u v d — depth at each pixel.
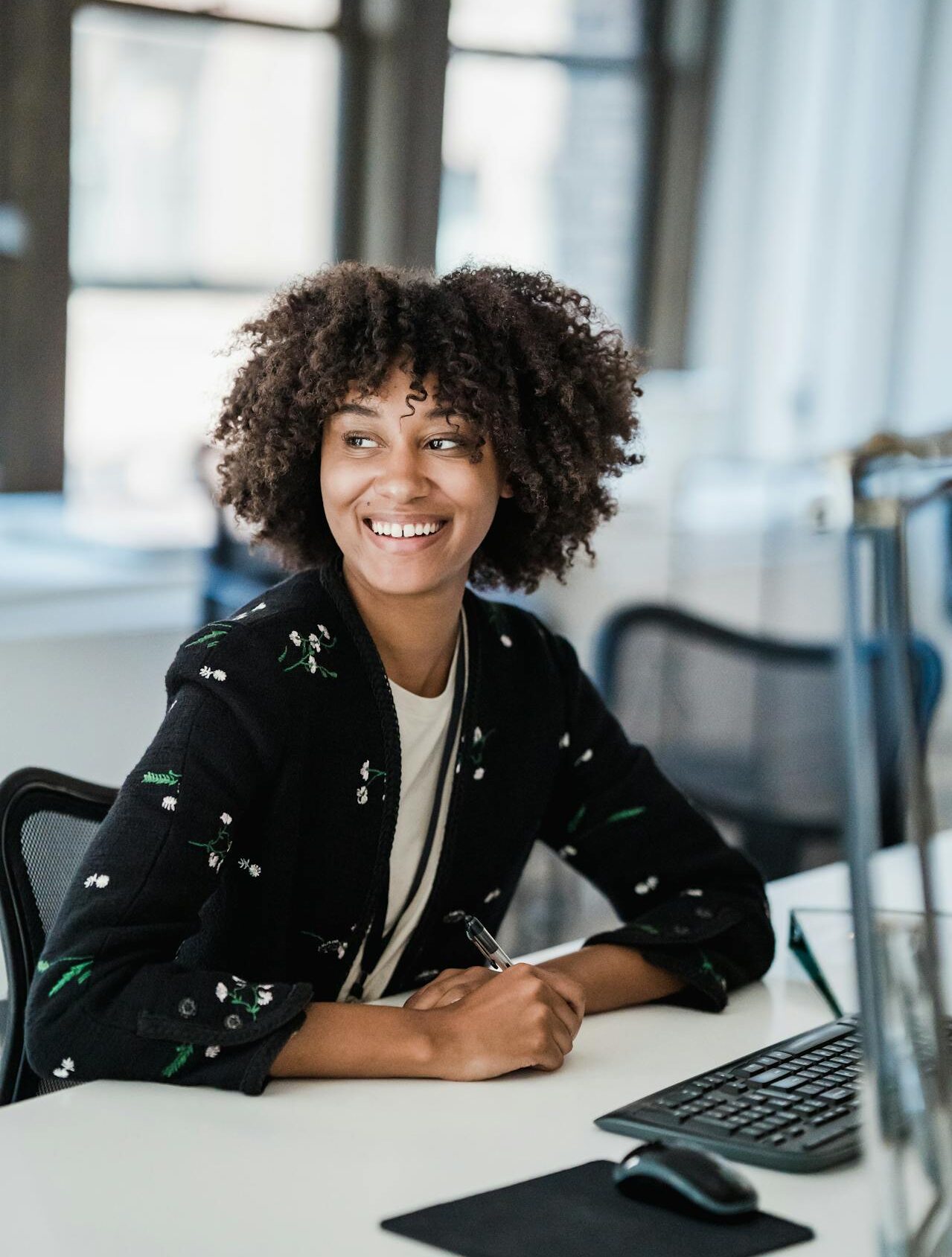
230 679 1.25
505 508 1.52
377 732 1.32
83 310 3.63
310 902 1.33
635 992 1.34
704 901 1.44
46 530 3.60
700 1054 1.25
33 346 3.53
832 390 5.42
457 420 1.30
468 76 4.34
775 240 5.21
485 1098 1.13
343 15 3.97
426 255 4.18
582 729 1.52
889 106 5.40
